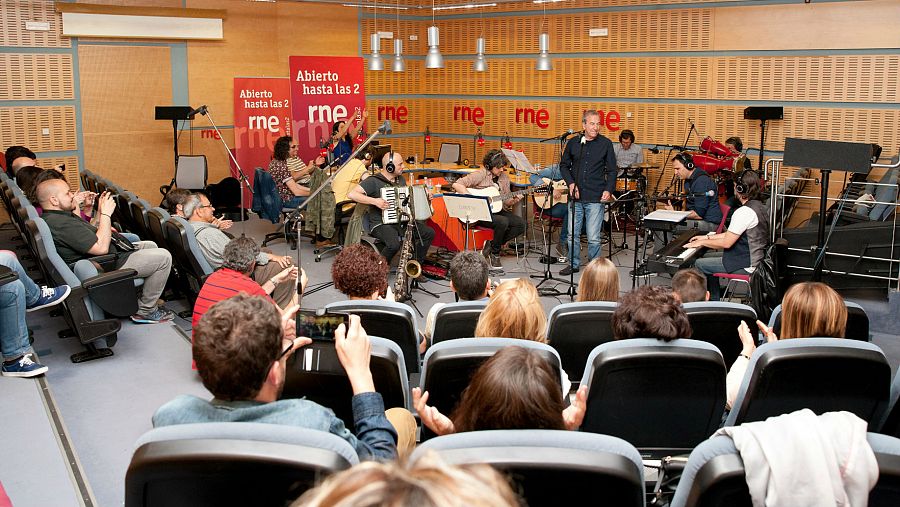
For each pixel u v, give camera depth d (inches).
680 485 66.7
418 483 24.1
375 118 498.3
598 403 106.5
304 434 62.7
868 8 353.7
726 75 394.0
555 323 137.2
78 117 402.9
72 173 405.4
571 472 60.9
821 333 119.3
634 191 348.2
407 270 256.7
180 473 60.2
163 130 427.8
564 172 312.7
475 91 488.1
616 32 425.1
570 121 450.6
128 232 302.8
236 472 60.1
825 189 205.5
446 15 492.7
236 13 440.5
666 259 247.0
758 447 61.0
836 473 58.7
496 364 71.5
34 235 197.2
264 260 233.1
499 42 472.1
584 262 339.9
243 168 447.5
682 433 110.3
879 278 225.1
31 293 188.5
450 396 105.5
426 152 514.9
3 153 382.3
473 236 321.1
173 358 206.2
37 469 138.5
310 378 106.4
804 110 375.6
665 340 106.9
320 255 338.3
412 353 136.3
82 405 176.7
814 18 366.9
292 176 367.6
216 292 184.5
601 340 139.1
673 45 407.2
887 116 357.4
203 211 249.3
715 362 103.5
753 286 222.2
